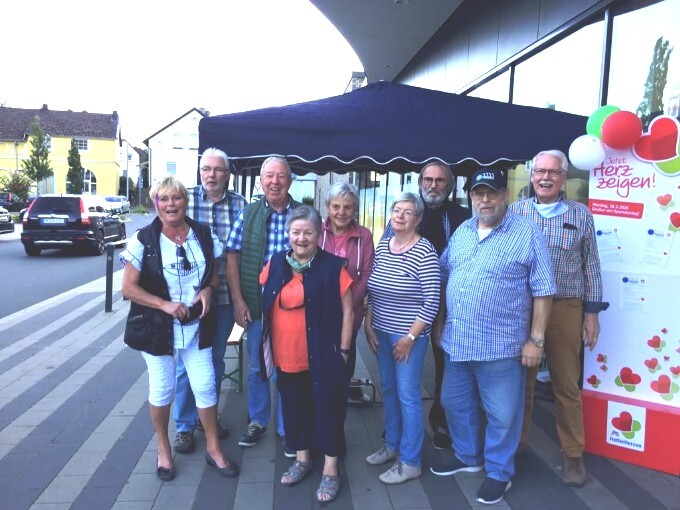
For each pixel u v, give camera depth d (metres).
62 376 4.96
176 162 56.66
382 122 3.86
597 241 3.41
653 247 3.25
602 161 3.34
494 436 2.96
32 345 6.05
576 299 3.12
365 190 13.03
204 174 3.59
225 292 3.55
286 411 3.13
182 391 3.47
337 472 3.07
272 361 3.12
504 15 6.96
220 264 3.27
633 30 4.67
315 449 3.49
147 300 2.96
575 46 5.49
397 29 9.48
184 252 3.01
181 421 3.51
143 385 4.72
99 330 6.79
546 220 3.14
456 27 8.74
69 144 55.97
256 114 3.84
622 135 3.17
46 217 14.87
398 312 3.08
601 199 3.38
